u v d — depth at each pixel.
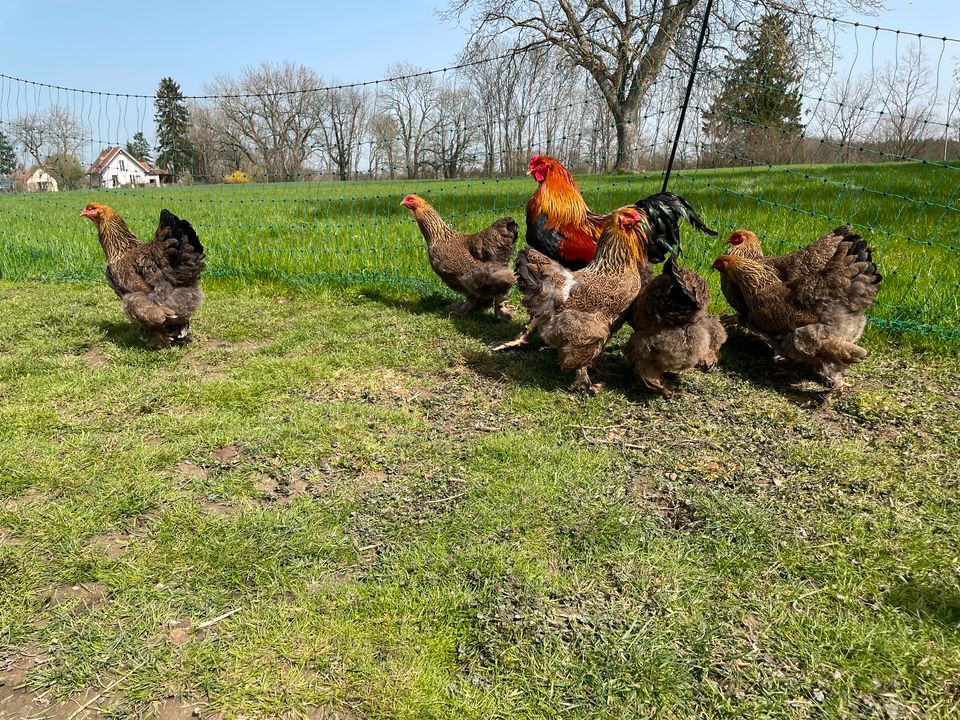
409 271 3.18
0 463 1.49
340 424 1.72
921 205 3.91
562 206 2.31
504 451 1.59
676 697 0.98
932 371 2.09
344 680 1.00
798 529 1.33
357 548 1.27
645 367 1.86
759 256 2.26
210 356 2.23
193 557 1.23
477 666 1.03
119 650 1.05
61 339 2.32
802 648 1.07
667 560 1.24
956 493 1.45
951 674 1.02
